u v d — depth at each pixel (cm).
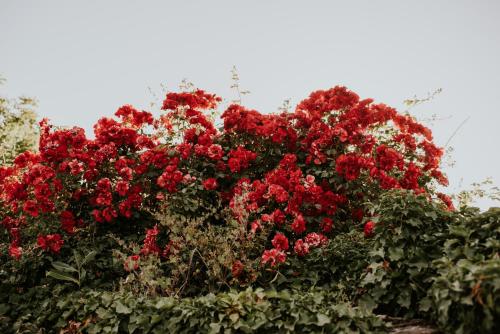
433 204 359
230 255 391
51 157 503
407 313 323
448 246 303
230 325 310
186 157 529
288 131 541
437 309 281
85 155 510
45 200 471
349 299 360
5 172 547
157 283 386
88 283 451
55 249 462
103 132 536
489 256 276
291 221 473
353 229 440
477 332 252
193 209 481
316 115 553
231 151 540
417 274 318
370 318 304
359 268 377
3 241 532
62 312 405
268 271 415
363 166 487
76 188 508
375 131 573
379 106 551
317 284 400
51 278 454
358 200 512
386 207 358
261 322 304
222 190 539
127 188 499
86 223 506
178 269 433
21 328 406
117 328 342
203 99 608
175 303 348
